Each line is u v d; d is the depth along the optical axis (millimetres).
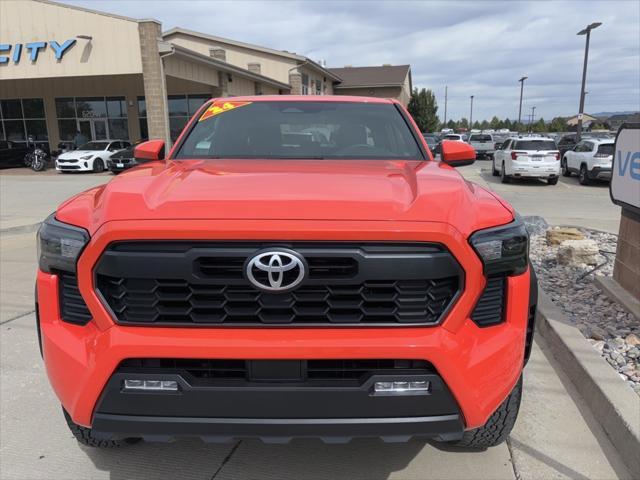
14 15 20703
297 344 1970
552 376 3635
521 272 2199
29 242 8406
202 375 2035
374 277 1970
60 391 2139
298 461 2734
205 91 28188
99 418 2045
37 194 14969
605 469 2645
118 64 20172
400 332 1999
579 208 12898
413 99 63906
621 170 4789
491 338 2107
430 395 1997
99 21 19953
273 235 1939
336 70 58156
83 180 19359
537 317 4484
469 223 2086
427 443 2879
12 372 3734
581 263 6270
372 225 1957
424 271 1980
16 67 21172
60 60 20719
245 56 35719
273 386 1989
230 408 1998
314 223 1953
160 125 20141
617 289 4926
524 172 18562
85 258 2018
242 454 2799
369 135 3494
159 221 1969
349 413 2002
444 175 2635
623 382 3152
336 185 2285
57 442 2918
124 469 2680
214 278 1976
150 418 2023
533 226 8547
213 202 2057
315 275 1980
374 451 2812
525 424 3043
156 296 1998
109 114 30234
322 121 3596
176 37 36031
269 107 3740
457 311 2021
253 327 1995
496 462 2709
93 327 2080
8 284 5891
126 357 1987
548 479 2570
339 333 1995
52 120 30797
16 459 2762
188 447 2863
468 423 2061
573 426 3023
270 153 3324
